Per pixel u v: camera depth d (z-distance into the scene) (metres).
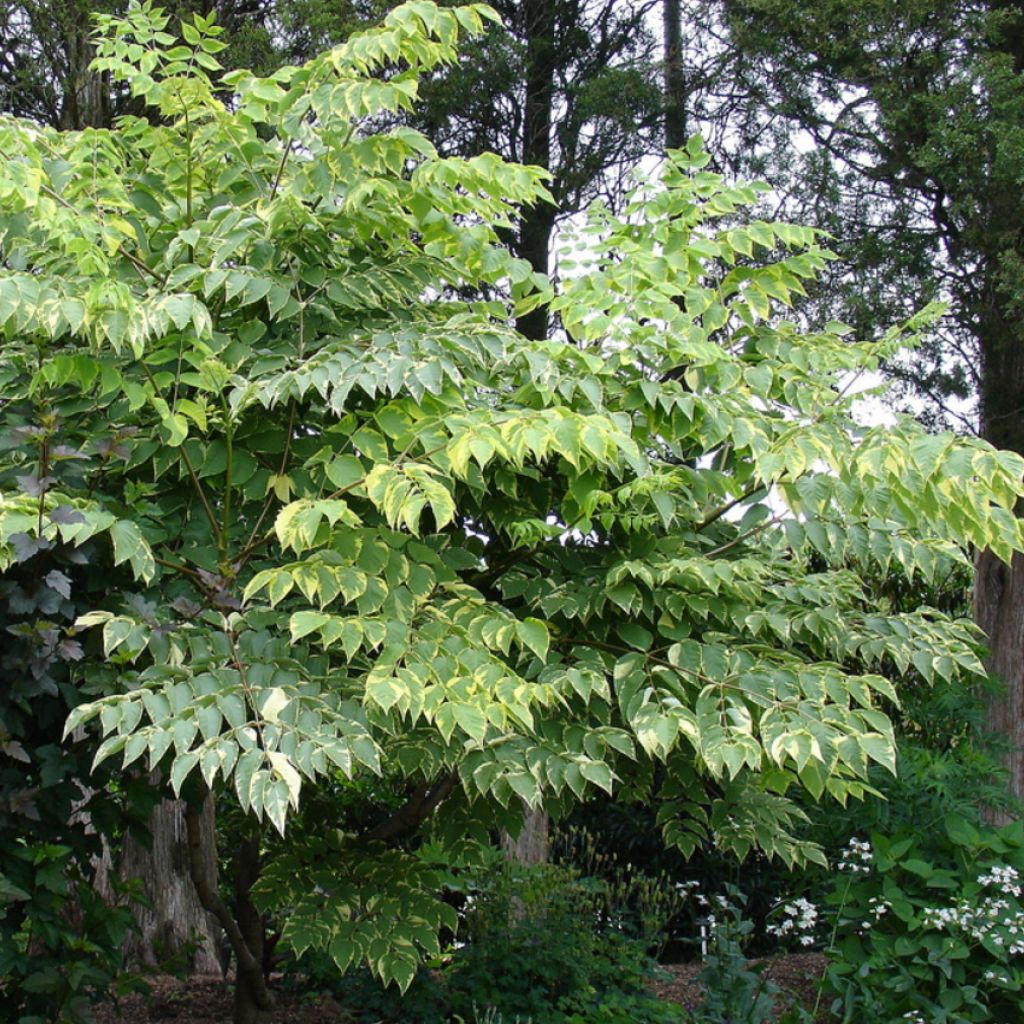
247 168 3.52
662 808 3.90
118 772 3.49
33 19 7.89
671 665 3.29
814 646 3.69
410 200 3.42
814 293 9.45
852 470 3.06
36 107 8.47
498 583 3.50
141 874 6.68
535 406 3.37
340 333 3.56
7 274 2.87
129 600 2.99
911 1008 5.59
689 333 3.51
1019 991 5.68
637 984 6.05
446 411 3.17
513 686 2.89
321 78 3.23
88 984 3.51
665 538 3.52
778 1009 5.93
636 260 3.53
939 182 9.09
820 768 3.21
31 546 2.87
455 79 10.77
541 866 6.64
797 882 6.85
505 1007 5.50
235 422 3.24
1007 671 8.71
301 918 3.81
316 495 3.26
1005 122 8.38
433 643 2.98
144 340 2.97
